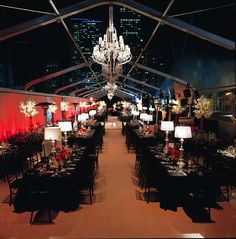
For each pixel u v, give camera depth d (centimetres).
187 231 445
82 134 1115
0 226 473
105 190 647
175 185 541
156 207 545
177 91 1762
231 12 800
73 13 816
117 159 980
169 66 1642
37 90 1677
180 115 1559
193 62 1340
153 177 580
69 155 666
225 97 1055
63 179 525
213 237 206
